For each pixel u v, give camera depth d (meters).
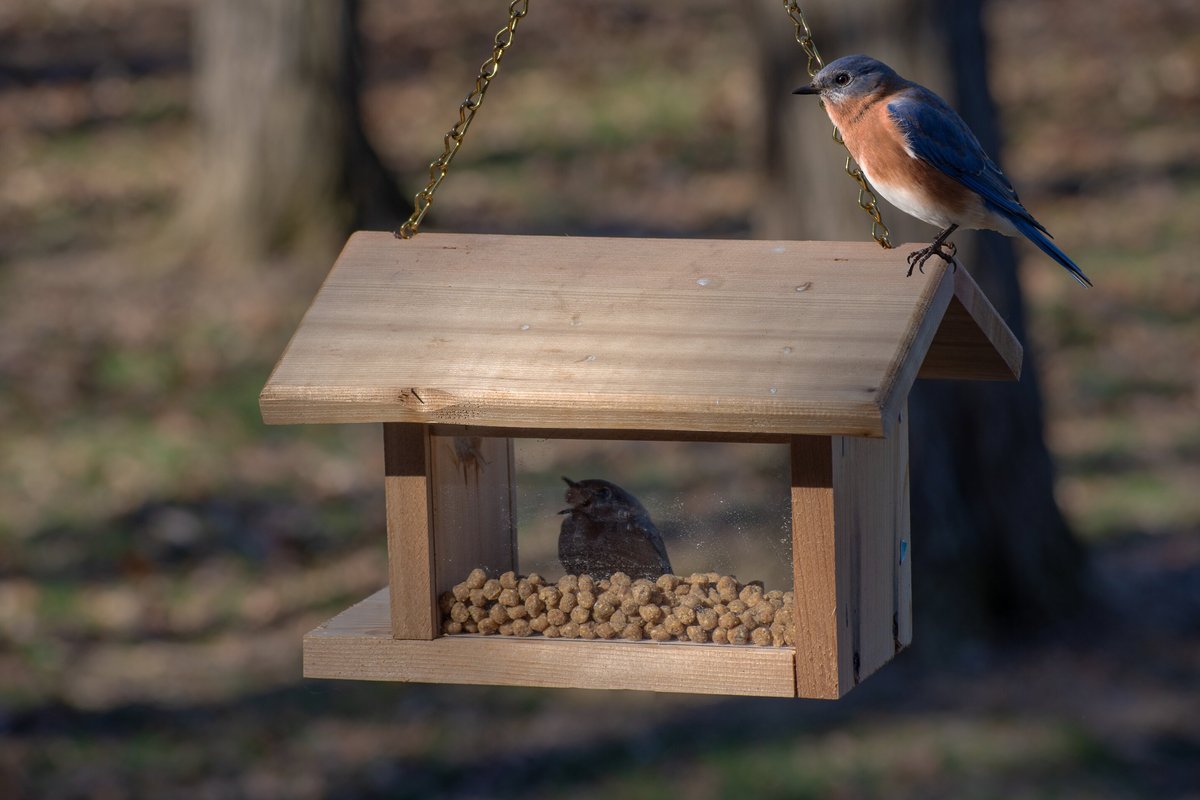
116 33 33.97
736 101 29.78
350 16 24.25
